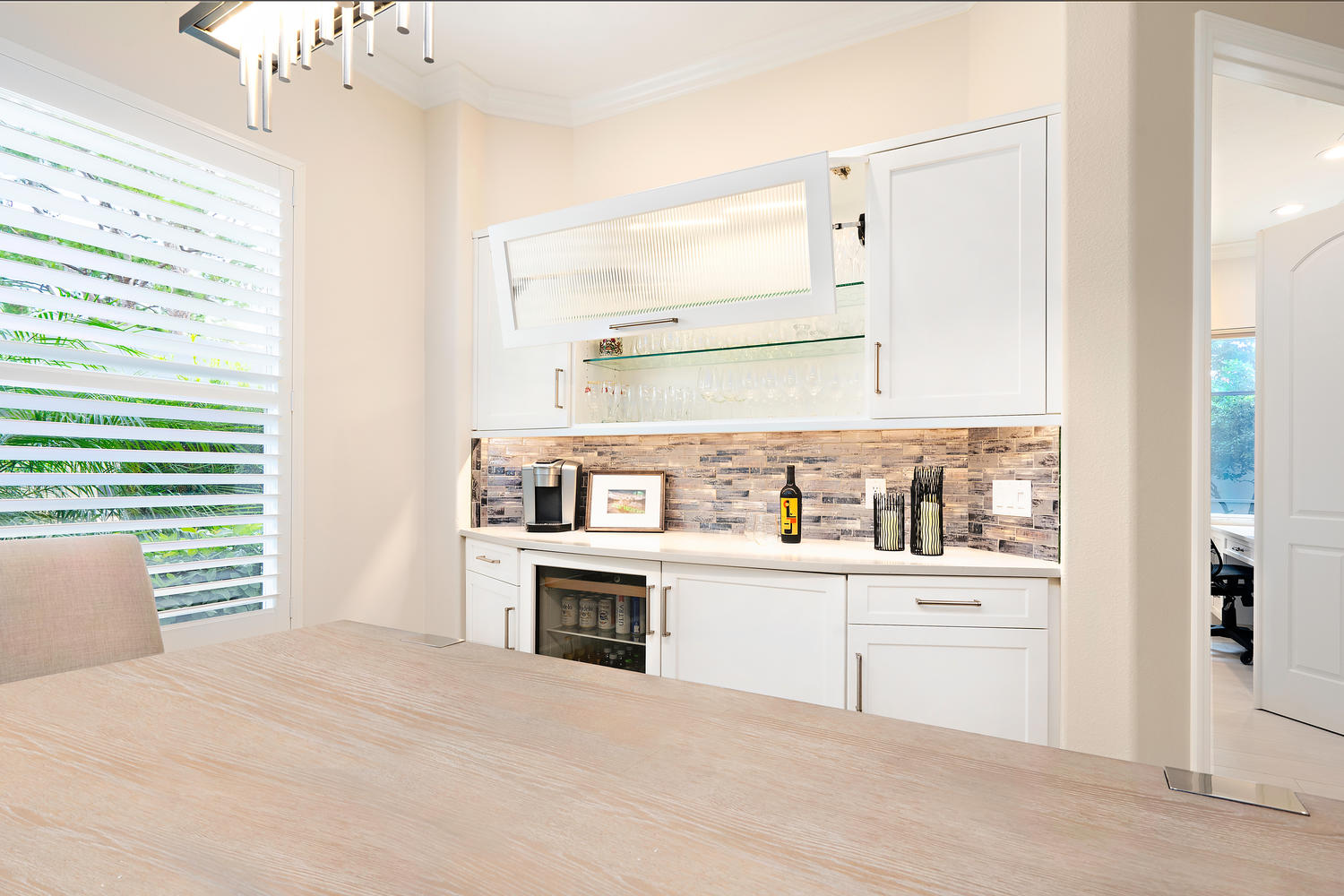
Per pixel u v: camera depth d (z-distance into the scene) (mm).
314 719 949
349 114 2709
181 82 2135
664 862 613
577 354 2824
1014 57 2211
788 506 2529
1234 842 646
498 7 2492
